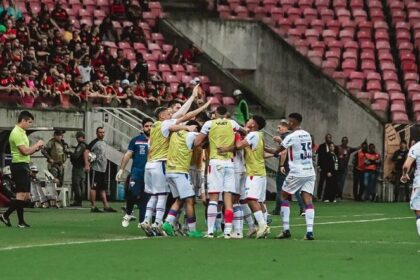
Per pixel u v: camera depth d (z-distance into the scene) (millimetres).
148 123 50000
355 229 52719
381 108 93875
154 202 45969
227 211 45344
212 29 96375
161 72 90875
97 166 65625
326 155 83750
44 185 70625
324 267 34375
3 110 74625
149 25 96375
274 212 63344
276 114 91125
